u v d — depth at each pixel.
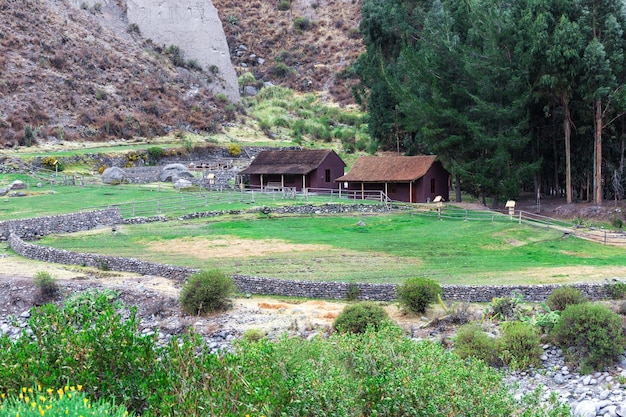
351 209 59.19
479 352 22.80
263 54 160.88
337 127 123.38
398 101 77.69
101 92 109.81
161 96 118.81
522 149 65.44
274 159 76.81
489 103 63.91
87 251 42.12
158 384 12.98
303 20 166.50
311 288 31.98
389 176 68.88
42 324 14.74
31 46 113.00
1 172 75.25
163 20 145.00
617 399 19.36
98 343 13.95
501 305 27.31
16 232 46.47
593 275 35.12
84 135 98.50
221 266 37.50
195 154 98.06
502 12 68.75
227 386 12.62
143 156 91.12
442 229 51.09
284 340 16.95
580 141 67.75
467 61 65.50
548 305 27.95
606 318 22.92
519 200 72.12
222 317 28.61
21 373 12.95
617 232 51.00
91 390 13.11
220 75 140.62
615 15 61.69
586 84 59.97
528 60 62.69
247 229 50.00
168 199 60.50
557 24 61.97
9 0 120.06
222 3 173.50
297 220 54.41
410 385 14.54
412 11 97.94
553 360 22.86
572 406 19.12
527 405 16.41
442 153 66.44
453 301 29.72
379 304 30.42
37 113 98.06
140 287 32.41
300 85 148.00
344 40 159.88
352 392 14.28
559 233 49.09
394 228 51.72
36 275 34.66
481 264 38.97
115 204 58.12
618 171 66.19
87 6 138.62
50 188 69.00
